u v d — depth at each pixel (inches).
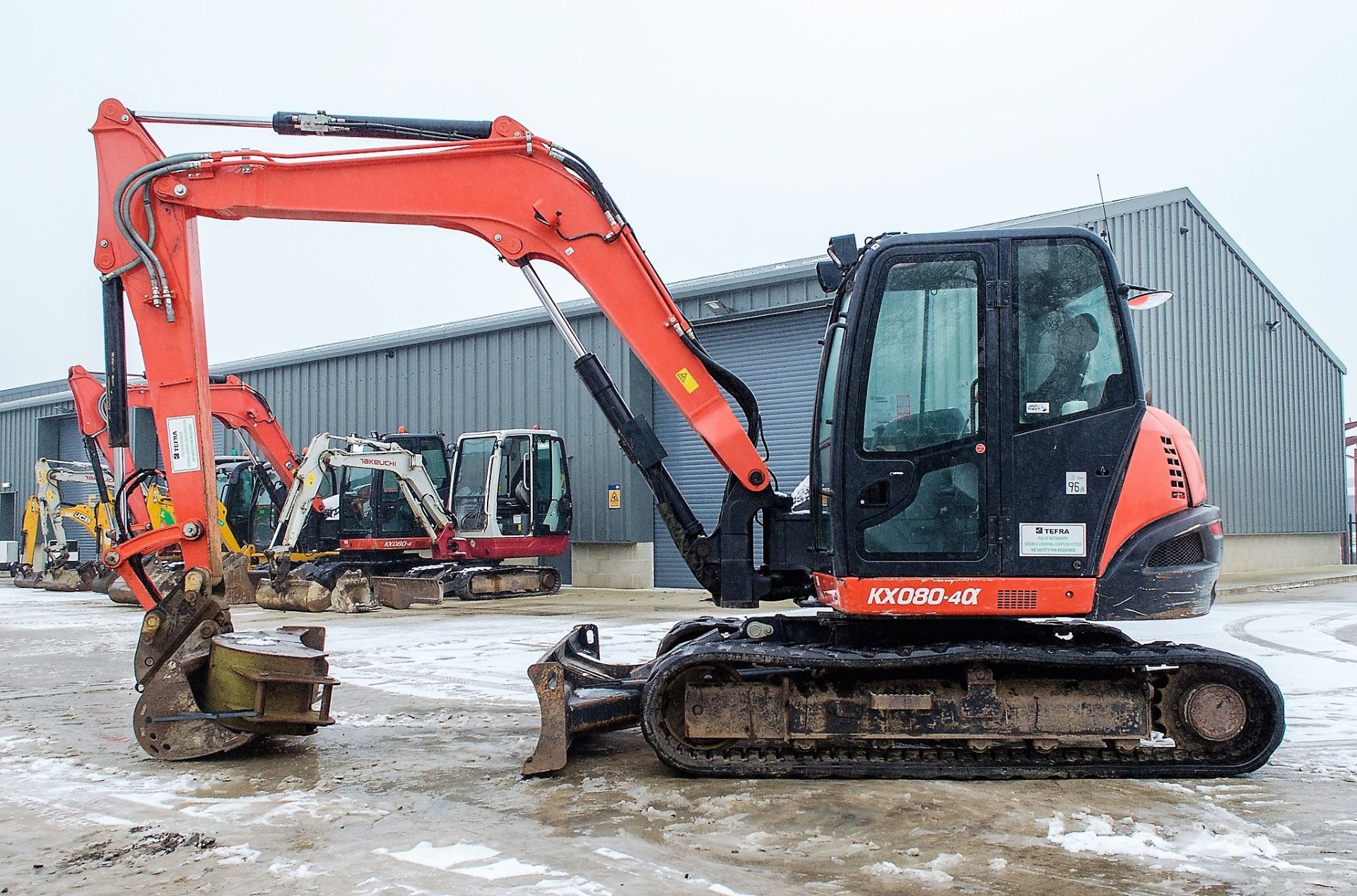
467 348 920.9
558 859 157.2
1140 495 201.5
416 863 156.8
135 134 244.2
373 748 241.9
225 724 228.4
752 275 730.8
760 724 205.3
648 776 209.0
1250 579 788.6
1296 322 982.4
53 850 166.9
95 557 1175.6
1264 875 148.9
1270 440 920.9
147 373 245.6
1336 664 347.6
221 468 853.2
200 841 169.9
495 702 303.7
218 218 248.7
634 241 240.2
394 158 242.4
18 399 1477.6
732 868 152.2
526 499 733.3
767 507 235.6
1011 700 201.2
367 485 748.6
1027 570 200.2
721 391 251.3
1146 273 735.7
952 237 206.7
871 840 164.7
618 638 448.1
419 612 616.7
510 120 242.7
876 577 202.1
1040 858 155.9
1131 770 199.8
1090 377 203.8
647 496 812.0
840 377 206.8
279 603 633.6
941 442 203.6
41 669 392.2
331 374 1034.7
